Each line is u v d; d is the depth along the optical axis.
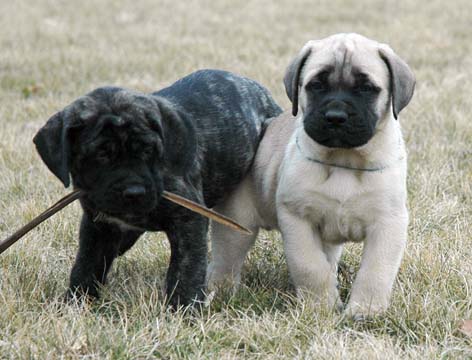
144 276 10.48
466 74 20.91
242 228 9.03
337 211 9.42
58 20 30.31
